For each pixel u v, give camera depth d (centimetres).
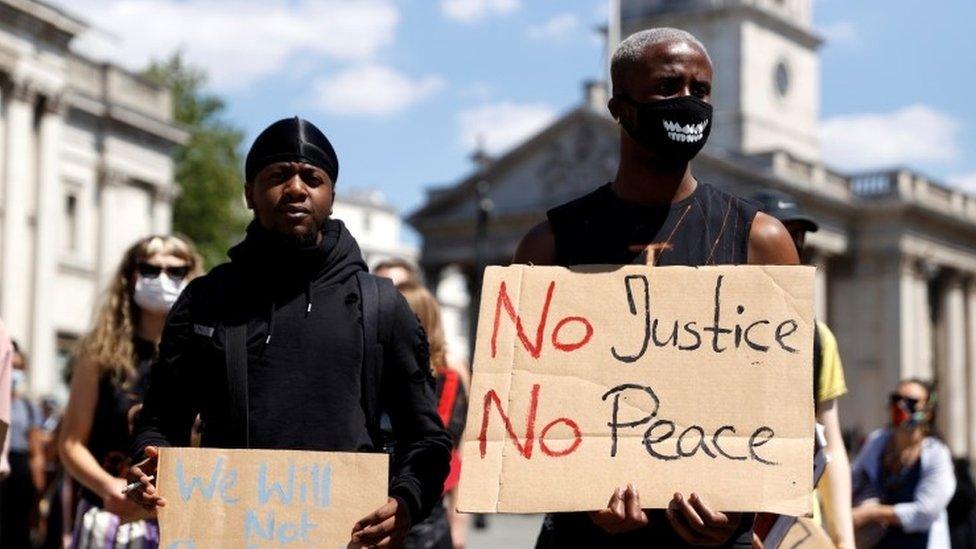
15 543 1684
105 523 705
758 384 437
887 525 968
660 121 447
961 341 8212
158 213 5525
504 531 3522
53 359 4784
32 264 4581
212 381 477
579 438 438
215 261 7156
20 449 1677
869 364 7656
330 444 468
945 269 8156
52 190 4669
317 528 449
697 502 424
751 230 467
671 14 8312
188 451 456
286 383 470
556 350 445
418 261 8294
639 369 442
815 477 581
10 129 4459
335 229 489
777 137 8381
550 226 478
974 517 1099
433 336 852
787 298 443
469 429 441
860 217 7700
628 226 465
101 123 5175
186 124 7444
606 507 430
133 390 722
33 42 4538
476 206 8100
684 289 447
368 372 479
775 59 8388
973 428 8269
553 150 7788
